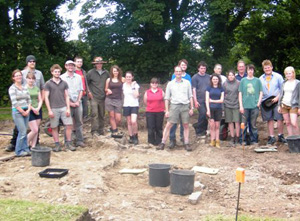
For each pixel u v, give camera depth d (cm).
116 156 822
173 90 910
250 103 916
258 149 862
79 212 457
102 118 1033
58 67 862
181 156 866
